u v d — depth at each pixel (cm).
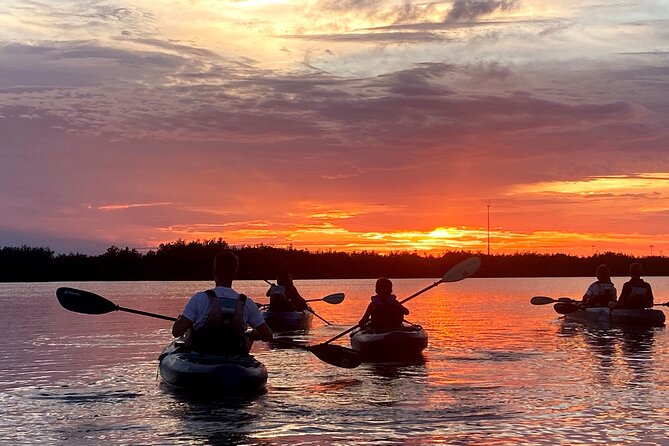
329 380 1046
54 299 3688
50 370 1147
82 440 705
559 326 1947
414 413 815
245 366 923
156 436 718
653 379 1044
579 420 778
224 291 952
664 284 6256
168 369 962
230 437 713
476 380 1041
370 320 1351
